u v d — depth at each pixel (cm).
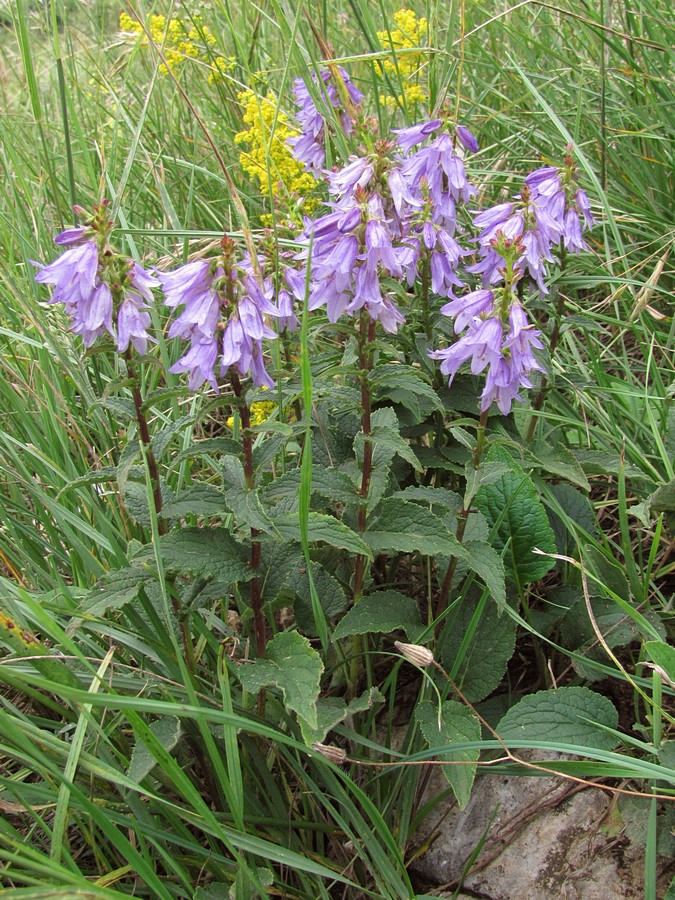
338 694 51
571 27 91
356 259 40
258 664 41
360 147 47
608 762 39
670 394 60
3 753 42
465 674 48
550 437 62
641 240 80
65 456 58
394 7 103
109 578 41
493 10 101
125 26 97
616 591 51
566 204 52
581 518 57
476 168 89
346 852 45
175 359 66
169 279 36
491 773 44
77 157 96
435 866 46
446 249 49
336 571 54
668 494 51
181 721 42
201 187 91
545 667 51
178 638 45
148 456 41
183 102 97
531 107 88
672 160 77
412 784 45
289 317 48
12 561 55
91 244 36
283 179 67
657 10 82
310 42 63
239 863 36
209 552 41
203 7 95
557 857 44
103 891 30
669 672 41
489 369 41
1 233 76
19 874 32
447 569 51
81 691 31
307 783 43
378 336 52
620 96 85
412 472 57
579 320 56
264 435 61
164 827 44
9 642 37
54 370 64
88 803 34
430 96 72
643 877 41
